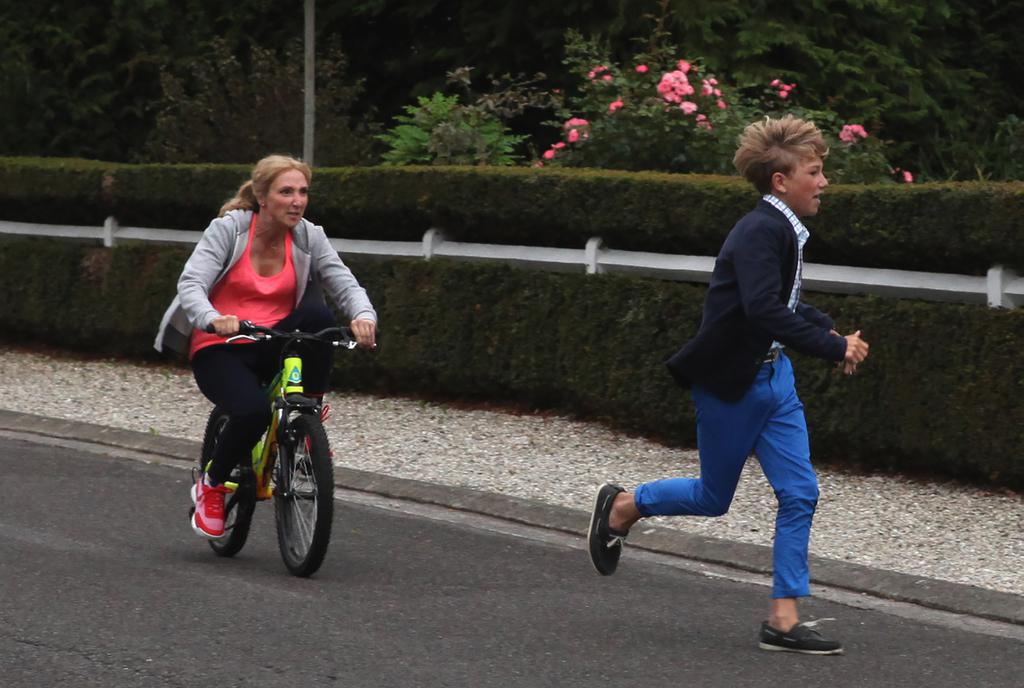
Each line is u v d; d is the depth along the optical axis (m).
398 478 26.27
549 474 26.98
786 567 17.11
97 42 62.03
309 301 20.38
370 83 67.38
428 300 33.22
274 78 52.25
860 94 60.12
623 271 30.72
